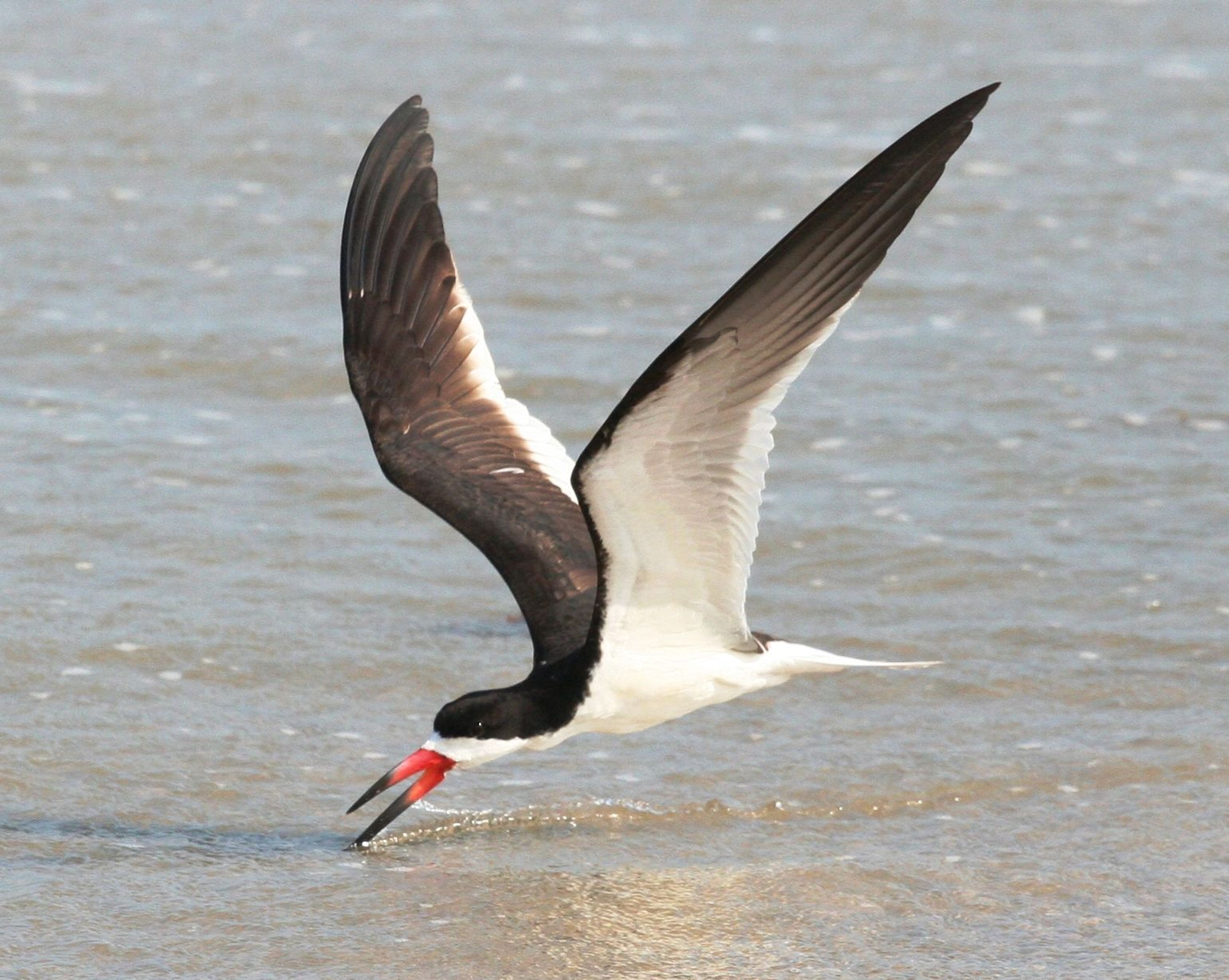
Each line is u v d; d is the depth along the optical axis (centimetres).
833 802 1115
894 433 1677
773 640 986
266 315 1889
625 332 1864
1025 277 2045
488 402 1087
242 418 1686
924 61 2820
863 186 822
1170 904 997
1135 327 1917
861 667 998
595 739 1195
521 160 2336
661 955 941
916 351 1856
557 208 2195
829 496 1556
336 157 2333
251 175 2272
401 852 1052
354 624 1335
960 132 830
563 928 965
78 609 1330
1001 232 2177
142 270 1986
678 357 817
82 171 2256
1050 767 1155
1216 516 1525
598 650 958
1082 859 1048
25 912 966
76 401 1698
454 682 1259
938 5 3141
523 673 1272
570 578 1034
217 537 1458
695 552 912
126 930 952
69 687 1226
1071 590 1402
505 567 1038
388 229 1084
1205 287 2025
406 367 1077
